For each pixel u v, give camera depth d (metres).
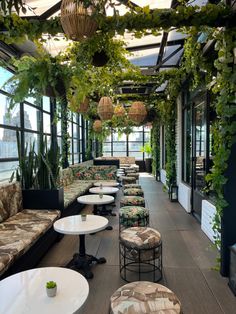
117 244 3.55
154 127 10.41
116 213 5.28
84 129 9.58
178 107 6.14
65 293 1.50
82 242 2.92
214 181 2.66
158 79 5.22
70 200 4.44
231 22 2.35
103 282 2.56
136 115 5.17
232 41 2.38
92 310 2.12
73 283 1.61
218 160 2.61
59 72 2.81
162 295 1.52
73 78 2.98
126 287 1.63
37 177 3.88
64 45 3.90
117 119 9.22
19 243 2.46
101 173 7.10
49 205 3.81
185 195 5.40
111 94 5.61
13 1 1.83
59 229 2.64
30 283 1.61
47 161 3.90
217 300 2.26
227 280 2.59
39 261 3.06
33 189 3.83
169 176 6.53
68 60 3.21
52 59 2.90
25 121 4.52
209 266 2.90
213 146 2.91
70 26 1.71
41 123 5.12
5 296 1.47
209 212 3.71
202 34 3.00
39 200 3.81
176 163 6.44
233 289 2.37
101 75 4.21
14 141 4.18
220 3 2.35
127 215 3.33
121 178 7.94
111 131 12.20
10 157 4.04
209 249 3.35
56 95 2.95
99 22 1.81
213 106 3.61
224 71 2.45
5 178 3.91
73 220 2.97
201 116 4.45
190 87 4.87
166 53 4.86
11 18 2.33
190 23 2.35
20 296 1.47
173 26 2.38
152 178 11.16
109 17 2.31
